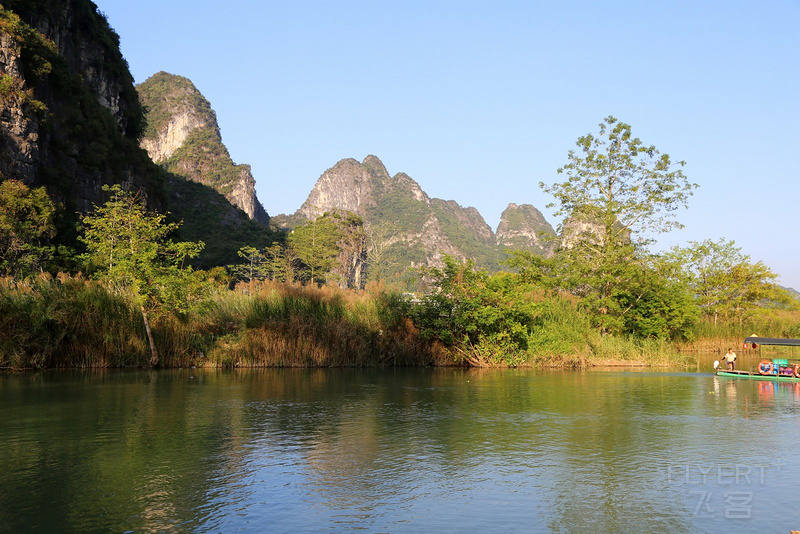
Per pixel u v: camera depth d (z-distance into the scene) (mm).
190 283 24188
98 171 74500
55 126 66250
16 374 20328
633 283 34844
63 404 14180
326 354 26188
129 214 24641
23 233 40719
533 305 28734
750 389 19219
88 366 22500
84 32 88938
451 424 12203
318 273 125188
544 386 19484
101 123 78000
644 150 37719
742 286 53125
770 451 10008
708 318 50375
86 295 22625
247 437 10719
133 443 10125
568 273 37969
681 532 6402
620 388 19156
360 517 6746
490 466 8922
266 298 26734
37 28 73062
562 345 28547
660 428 11969
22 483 7840
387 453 9664
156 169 95375
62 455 9289
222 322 25781
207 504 7102
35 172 57469
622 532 6402
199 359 24219
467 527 6492
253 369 24109
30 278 23688
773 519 6820
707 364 31797
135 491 7559
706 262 53750
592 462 9211
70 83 71250
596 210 37969
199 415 12914
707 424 12477
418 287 30047
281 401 15180
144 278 23531
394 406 14562
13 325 21359
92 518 6586
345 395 16469
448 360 28594
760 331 50562
